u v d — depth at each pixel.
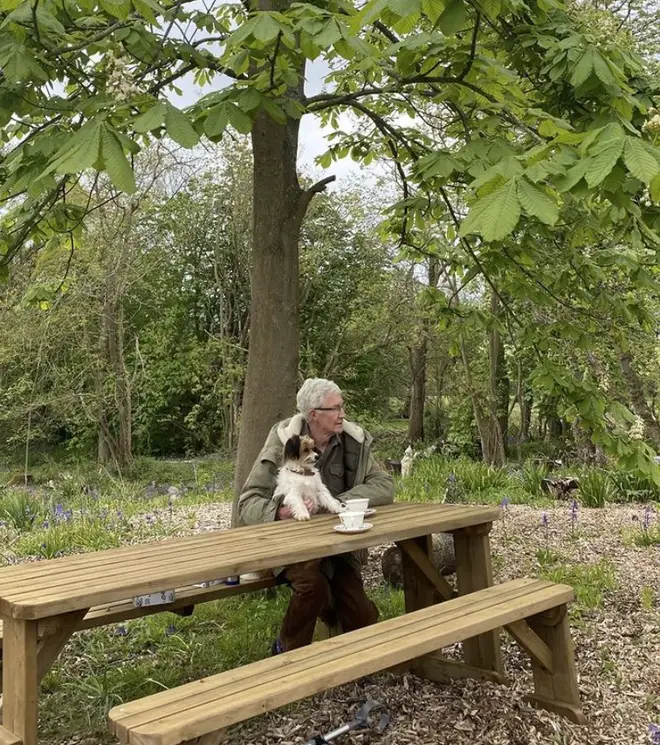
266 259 5.06
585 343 5.86
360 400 18.45
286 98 3.70
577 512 8.34
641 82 4.17
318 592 3.42
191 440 19.28
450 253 6.34
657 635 4.11
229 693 2.14
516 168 2.18
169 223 16.52
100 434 15.91
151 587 2.48
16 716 2.37
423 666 3.57
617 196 2.52
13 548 7.00
